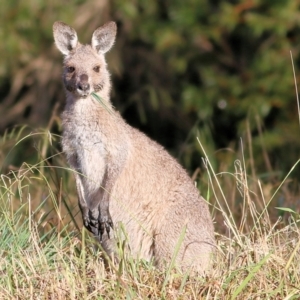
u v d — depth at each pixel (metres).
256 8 34.44
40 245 15.94
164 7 36.97
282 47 34.47
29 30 36.53
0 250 15.41
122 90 38.03
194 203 17.48
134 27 36.75
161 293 13.87
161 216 17.38
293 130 33.91
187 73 37.53
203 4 35.97
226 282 14.18
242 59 36.34
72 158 17.72
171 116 37.66
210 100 35.12
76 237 16.66
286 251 15.45
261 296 14.00
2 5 36.06
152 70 37.81
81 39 36.22
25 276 14.45
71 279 14.10
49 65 37.12
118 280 13.65
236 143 35.16
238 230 16.98
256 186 21.58
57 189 18.30
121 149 17.45
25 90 39.09
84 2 37.06
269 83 34.28
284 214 19.33
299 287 13.84
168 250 17.14
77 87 17.30
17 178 16.56
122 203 17.38
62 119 17.75
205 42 35.94
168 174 17.73
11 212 16.78
